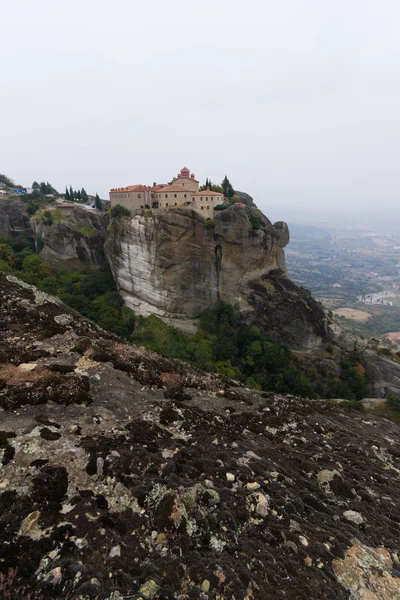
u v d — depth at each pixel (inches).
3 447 373.1
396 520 482.0
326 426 867.4
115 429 469.7
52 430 426.9
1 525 276.4
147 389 657.0
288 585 294.2
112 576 254.5
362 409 1930.4
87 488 343.9
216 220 2283.5
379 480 594.6
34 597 227.3
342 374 2338.8
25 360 617.6
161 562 276.5
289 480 477.7
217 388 839.1
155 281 2322.8
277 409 850.8
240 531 345.1
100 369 645.3
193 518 329.7
